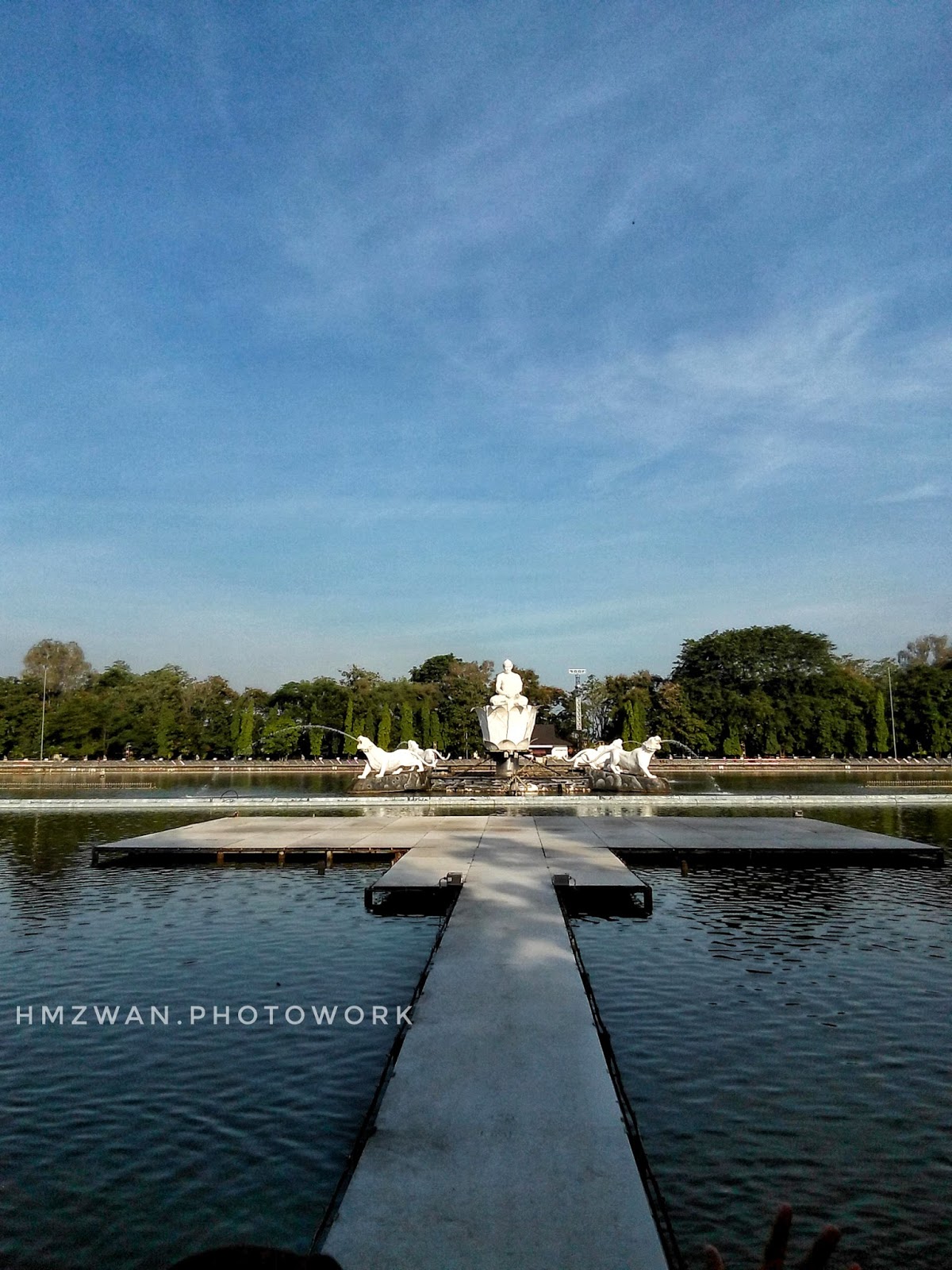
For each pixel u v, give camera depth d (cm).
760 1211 824
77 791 5888
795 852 2583
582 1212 696
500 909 1745
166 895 2238
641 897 2128
